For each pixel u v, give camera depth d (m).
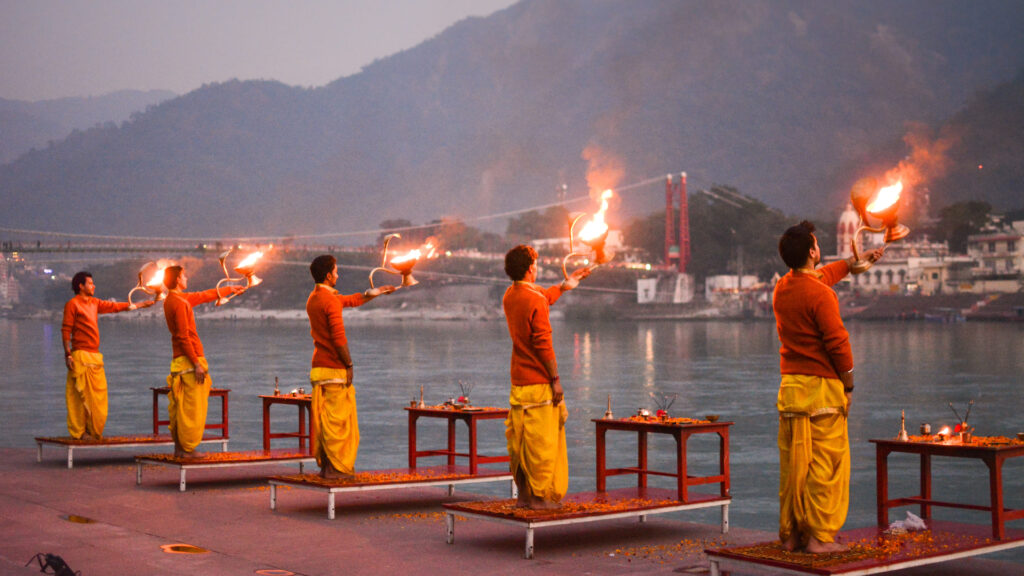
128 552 6.05
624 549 6.13
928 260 156.88
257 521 7.14
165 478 9.46
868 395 42.19
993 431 30.16
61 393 41.22
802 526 4.92
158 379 50.44
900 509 16.36
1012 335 105.19
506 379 51.66
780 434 5.04
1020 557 12.76
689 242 198.12
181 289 9.12
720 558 4.96
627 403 38.25
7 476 9.62
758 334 124.50
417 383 48.84
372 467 19.20
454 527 6.69
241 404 34.66
